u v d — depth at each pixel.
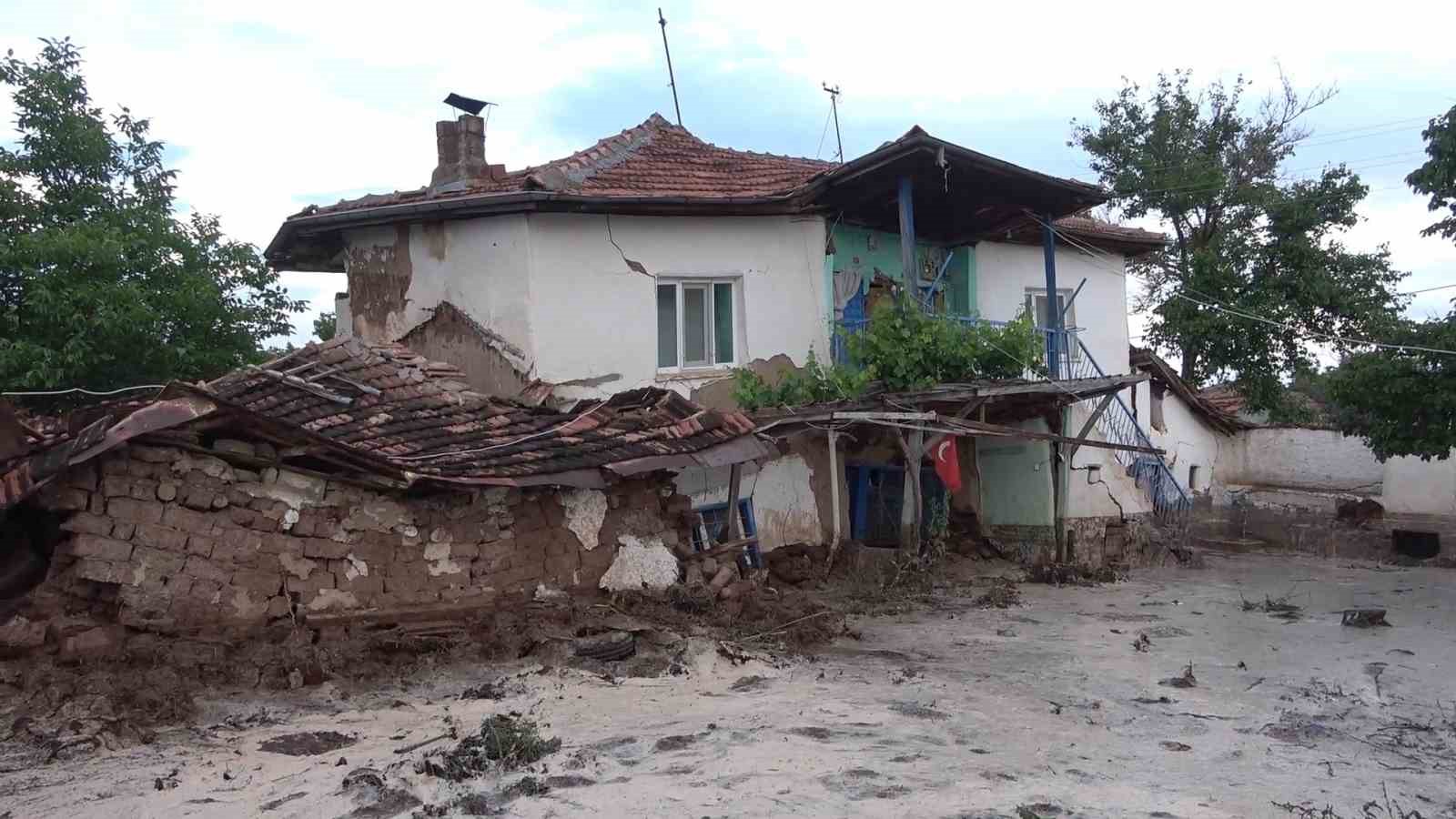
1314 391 32.22
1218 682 9.70
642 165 15.91
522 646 9.34
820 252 15.49
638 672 9.10
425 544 9.50
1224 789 6.59
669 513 11.55
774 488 15.11
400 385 11.72
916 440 14.47
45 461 7.75
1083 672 9.96
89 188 15.47
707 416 11.73
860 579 14.56
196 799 5.92
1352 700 9.11
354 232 15.84
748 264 15.02
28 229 14.89
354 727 7.39
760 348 15.06
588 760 6.70
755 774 6.43
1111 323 21.12
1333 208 22.95
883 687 9.04
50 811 5.70
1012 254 19.33
